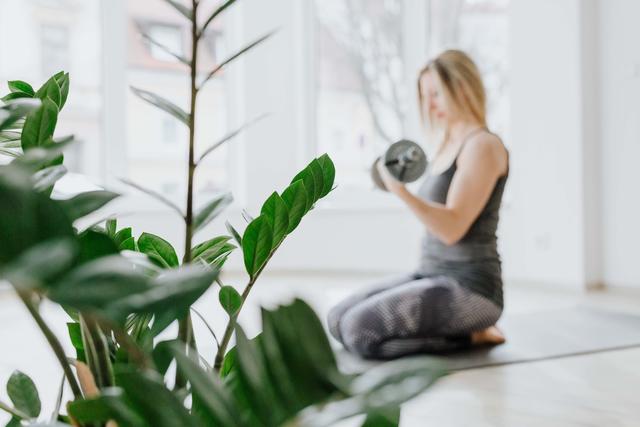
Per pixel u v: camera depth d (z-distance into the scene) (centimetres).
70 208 34
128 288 24
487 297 262
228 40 554
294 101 543
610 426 175
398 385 26
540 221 460
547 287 456
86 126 527
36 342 293
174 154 552
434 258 274
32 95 55
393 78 543
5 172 28
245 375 31
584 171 443
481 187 253
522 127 466
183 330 48
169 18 545
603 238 451
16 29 485
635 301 398
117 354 47
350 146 553
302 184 46
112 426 39
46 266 23
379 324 253
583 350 259
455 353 258
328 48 547
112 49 522
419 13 530
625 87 434
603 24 441
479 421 180
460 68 267
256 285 464
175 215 527
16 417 50
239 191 554
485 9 504
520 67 464
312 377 30
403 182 249
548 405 193
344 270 537
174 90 550
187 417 32
